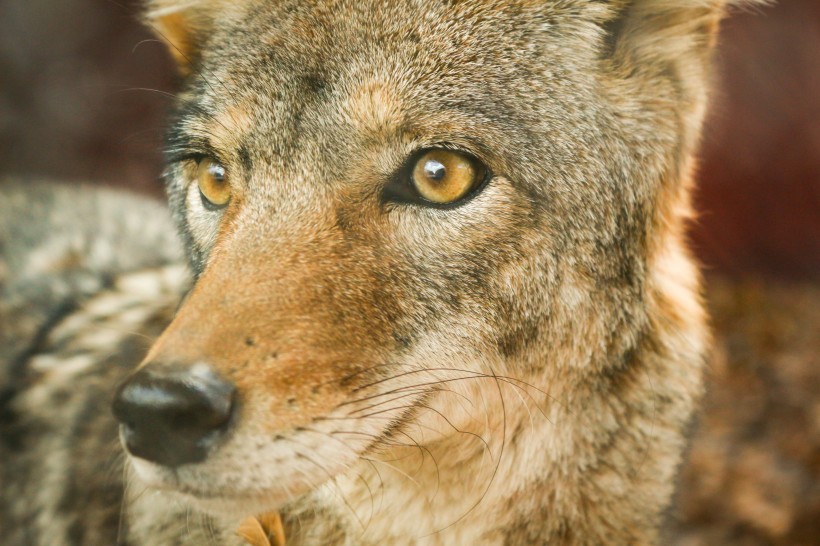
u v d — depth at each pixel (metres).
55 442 1.80
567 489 1.72
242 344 1.67
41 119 2.82
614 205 1.71
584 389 1.72
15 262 1.87
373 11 1.71
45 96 2.82
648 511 1.73
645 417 1.73
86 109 2.81
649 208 1.72
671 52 1.73
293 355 1.67
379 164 1.70
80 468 1.79
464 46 1.70
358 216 1.69
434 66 1.70
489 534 1.73
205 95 1.72
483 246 1.70
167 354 1.67
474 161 1.70
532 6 1.71
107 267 1.87
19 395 1.82
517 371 1.71
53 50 2.82
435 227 1.70
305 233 1.69
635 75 1.72
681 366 1.73
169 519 1.75
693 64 1.73
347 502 1.72
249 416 1.67
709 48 1.73
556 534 1.73
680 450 1.74
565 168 1.71
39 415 1.81
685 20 1.73
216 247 1.70
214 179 1.72
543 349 1.71
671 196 1.73
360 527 1.73
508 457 1.72
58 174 2.81
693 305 1.75
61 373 1.82
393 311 1.69
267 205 1.70
